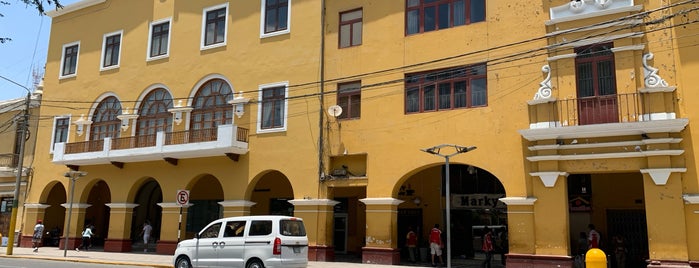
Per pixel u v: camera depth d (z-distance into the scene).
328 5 21.98
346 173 20.36
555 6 17.41
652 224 15.10
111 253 24.95
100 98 27.81
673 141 15.01
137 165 25.83
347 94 20.97
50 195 29.61
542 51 17.30
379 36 20.56
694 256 14.65
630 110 15.67
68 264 20.16
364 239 24.09
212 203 27.84
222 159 23.38
